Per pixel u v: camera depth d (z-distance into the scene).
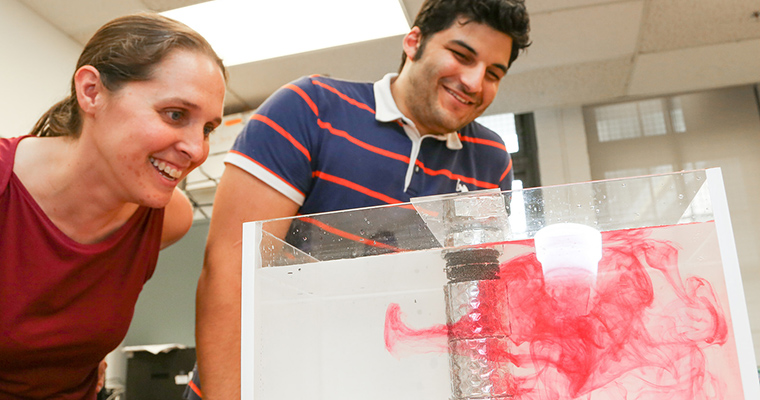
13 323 0.75
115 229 0.85
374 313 0.56
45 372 0.82
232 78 3.06
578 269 0.52
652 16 2.66
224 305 0.82
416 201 0.57
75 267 0.78
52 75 2.55
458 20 0.95
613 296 0.51
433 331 0.54
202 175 3.14
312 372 0.56
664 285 0.50
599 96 3.57
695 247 0.51
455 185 1.12
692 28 2.78
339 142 0.98
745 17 2.68
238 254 0.85
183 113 0.73
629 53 3.00
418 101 1.01
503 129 3.90
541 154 3.74
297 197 0.94
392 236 0.57
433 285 0.55
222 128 3.20
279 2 2.47
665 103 3.66
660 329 0.50
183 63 0.72
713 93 3.60
